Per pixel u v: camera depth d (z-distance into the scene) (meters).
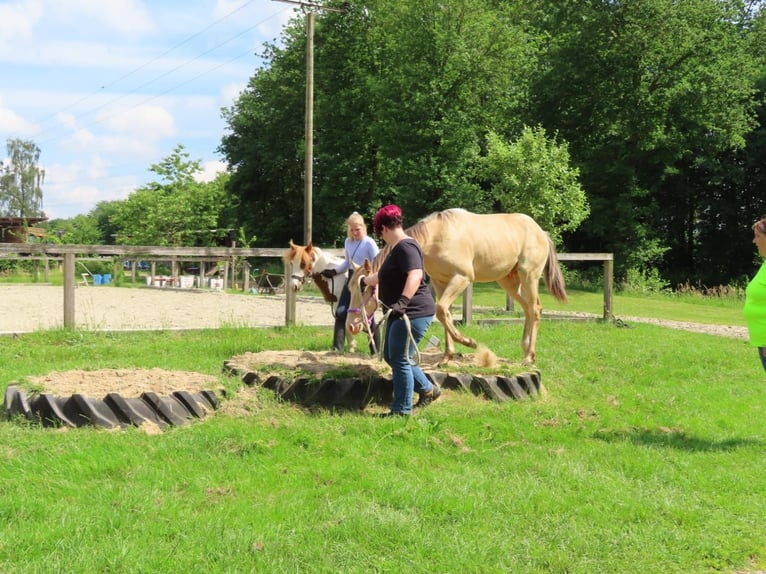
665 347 11.09
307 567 3.35
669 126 34.88
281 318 13.73
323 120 39.59
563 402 6.94
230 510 3.94
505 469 4.94
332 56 39.03
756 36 35.53
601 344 10.91
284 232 47.38
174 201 46.44
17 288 25.30
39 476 4.28
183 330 10.52
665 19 31.25
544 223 26.06
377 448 5.19
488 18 31.17
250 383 6.50
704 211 41.34
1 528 3.59
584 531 3.94
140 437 5.09
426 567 3.40
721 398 7.78
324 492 4.29
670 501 4.47
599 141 36.09
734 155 38.28
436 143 32.75
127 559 3.26
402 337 5.76
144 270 45.47
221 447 4.98
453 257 7.20
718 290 30.80
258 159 45.28
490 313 14.75
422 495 4.25
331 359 7.20
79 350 8.95
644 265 36.59
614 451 5.51
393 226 5.80
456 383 6.62
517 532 3.90
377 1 36.12
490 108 33.12
